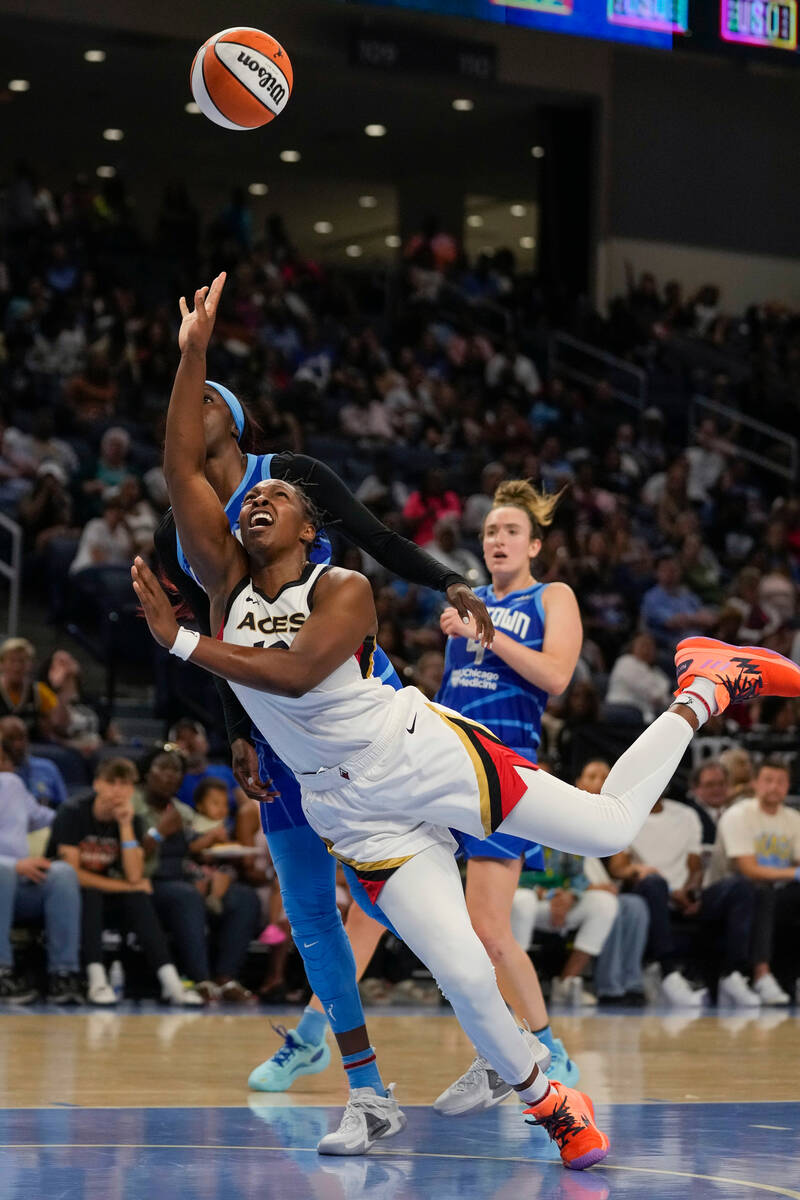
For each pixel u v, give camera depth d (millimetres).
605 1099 5477
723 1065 6648
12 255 20641
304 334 20609
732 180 24734
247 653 3879
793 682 4648
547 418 21297
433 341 21734
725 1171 4000
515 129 25484
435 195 28922
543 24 19469
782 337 24156
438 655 11898
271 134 26406
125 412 17594
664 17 20125
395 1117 4508
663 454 21125
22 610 15383
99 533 14414
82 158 28250
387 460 17781
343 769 4023
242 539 4086
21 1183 3641
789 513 19953
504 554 5840
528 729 5684
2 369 17516
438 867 4066
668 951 10547
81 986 9062
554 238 23922
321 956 4609
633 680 14164
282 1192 3617
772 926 10633
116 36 20750
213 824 10227
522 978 5309
